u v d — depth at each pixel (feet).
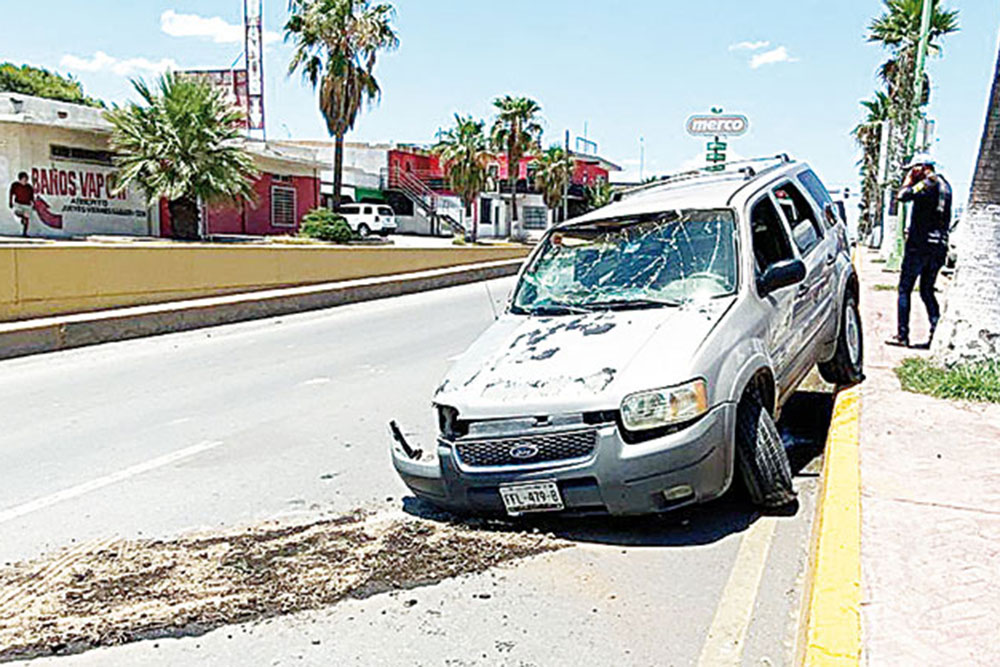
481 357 17.65
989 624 11.30
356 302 62.54
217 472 21.24
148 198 89.40
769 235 20.95
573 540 16.19
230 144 92.48
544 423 15.46
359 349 40.42
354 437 24.35
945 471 17.31
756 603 13.65
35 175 86.02
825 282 23.26
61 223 88.84
